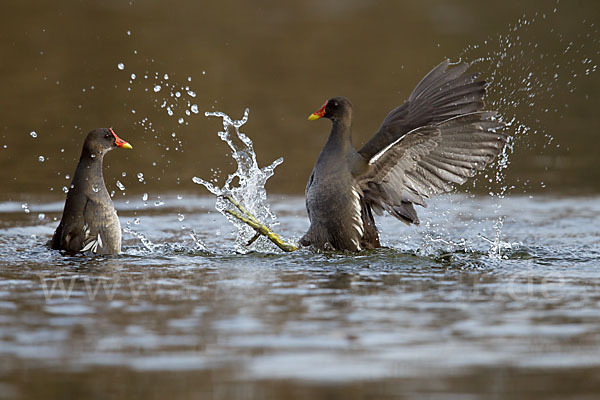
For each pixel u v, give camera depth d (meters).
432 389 6.43
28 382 6.56
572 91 25.39
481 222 15.27
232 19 33.84
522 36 30.00
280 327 7.99
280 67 27.62
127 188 17.97
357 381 6.57
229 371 6.79
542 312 8.58
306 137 22.06
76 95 24.02
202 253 12.11
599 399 6.23
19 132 21.09
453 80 12.75
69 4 33.62
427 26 32.50
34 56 27.34
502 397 6.27
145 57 27.56
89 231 11.98
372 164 12.19
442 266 11.20
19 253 11.93
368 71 27.25
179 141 21.28
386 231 14.63
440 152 12.30
